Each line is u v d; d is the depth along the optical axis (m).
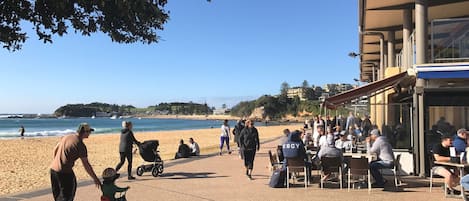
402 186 10.30
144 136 47.62
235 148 24.78
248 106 193.25
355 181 10.45
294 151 10.27
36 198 9.12
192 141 19.36
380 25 20.16
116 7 3.93
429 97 12.09
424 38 12.75
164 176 12.49
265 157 18.23
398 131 12.64
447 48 12.47
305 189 10.07
